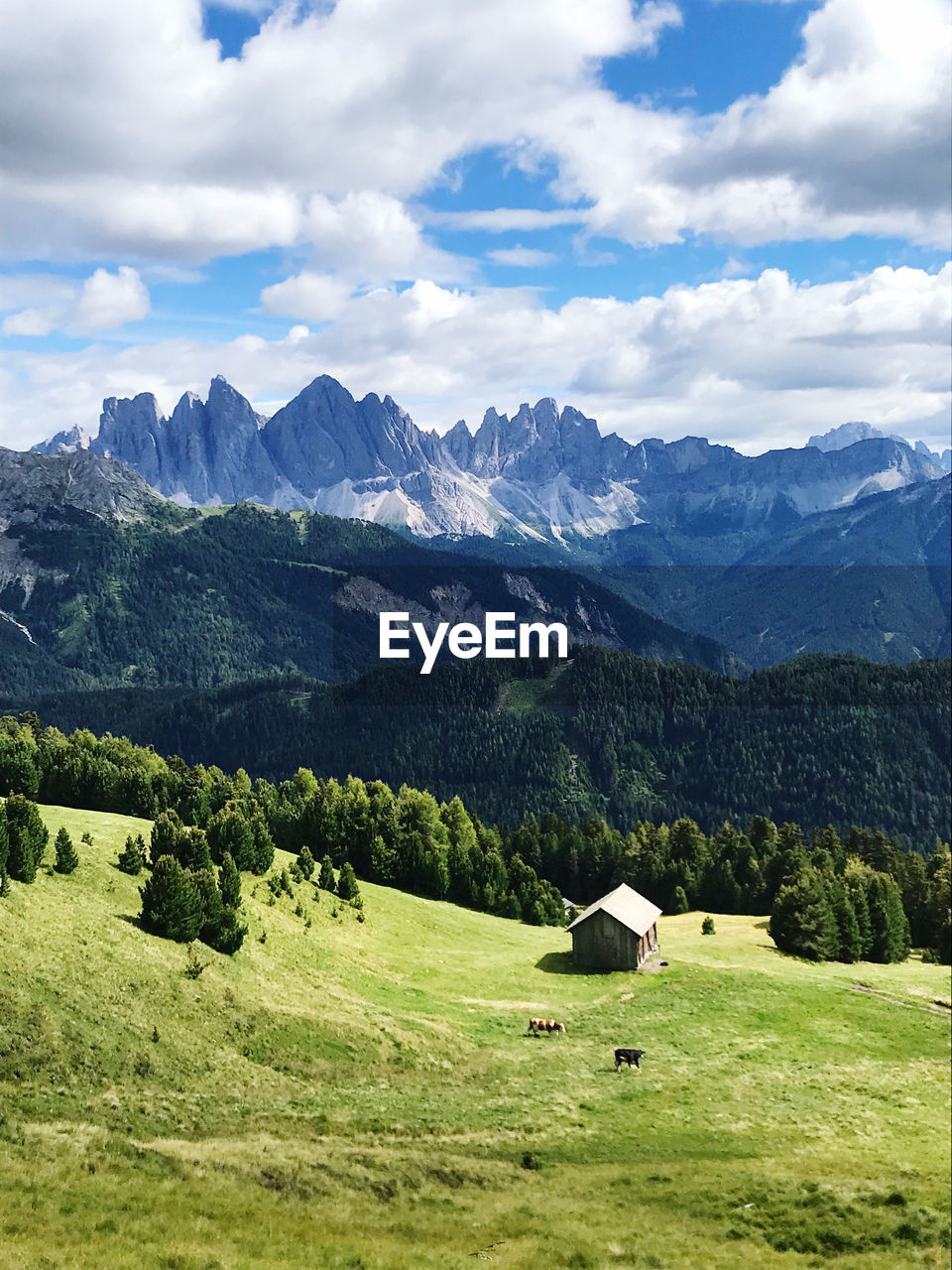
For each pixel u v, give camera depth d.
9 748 108.00
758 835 190.62
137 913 68.75
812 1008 85.19
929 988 100.62
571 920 152.38
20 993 51.28
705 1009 82.00
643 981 90.00
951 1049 77.75
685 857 180.62
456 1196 41.75
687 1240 38.34
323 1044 60.22
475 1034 70.12
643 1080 62.75
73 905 65.31
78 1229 31.11
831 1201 42.84
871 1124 57.47
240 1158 41.56
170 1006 57.22
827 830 192.62
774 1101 60.41
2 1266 27.38
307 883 103.19
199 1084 50.47
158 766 173.88
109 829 98.00
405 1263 32.88
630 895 103.25
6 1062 45.78
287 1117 48.66
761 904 163.12
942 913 138.00
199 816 111.94
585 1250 36.00
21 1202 32.31
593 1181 45.12
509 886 147.50
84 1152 38.59
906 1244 38.56
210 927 69.50
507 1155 47.81
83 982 55.31
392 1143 47.44
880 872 163.75
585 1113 55.50
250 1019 59.81
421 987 80.81
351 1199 39.47
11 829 66.69
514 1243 36.53
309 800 147.88
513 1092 58.34
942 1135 56.56
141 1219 32.88
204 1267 29.86
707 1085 62.47
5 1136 38.69
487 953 100.12
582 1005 81.81
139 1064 50.03
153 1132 43.41
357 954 85.38
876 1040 78.12
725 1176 46.31
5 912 59.50
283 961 73.81
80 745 172.75
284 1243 33.19
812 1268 36.03
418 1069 60.69
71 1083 46.06
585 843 189.88
